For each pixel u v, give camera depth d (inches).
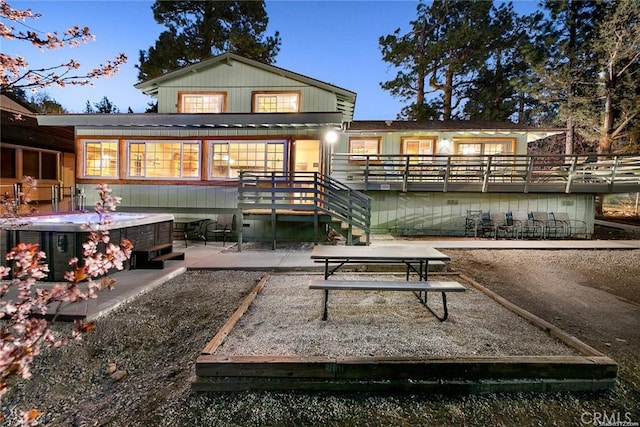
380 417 90.0
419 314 155.4
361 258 164.6
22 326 81.2
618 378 107.5
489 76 836.0
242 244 354.0
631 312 166.4
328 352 115.1
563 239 394.3
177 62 722.2
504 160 463.5
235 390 100.8
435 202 432.5
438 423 87.8
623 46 524.1
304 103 404.5
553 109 679.7
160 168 389.4
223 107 413.4
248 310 160.9
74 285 85.2
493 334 131.4
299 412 92.0
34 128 576.1
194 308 170.2
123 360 125.5
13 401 103.3
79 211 344.5
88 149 392.8
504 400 96.7
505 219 410.9
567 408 93.7
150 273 224.5
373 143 514.3
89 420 94.1
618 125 569.9
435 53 767.1
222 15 746.2
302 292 191.0
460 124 548.7
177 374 112.5
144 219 248.7
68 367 120.0
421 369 101.2
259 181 324.8
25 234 201.8
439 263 240.5
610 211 698.2
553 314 163.6
